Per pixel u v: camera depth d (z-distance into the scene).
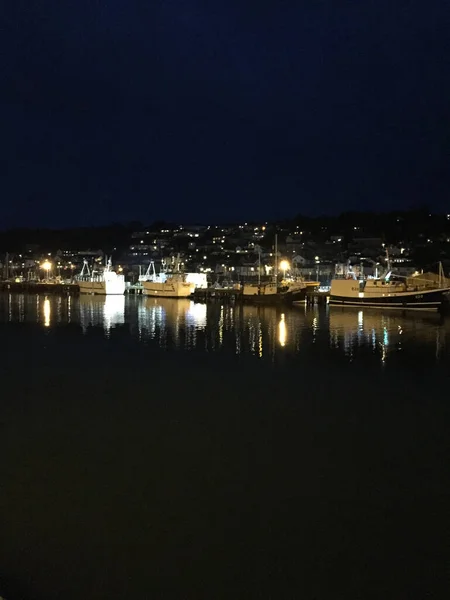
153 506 13.80
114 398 24.23
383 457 17.22
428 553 11.97
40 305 87.31
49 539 12.30
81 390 25.73
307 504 14.02
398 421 21.06
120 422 20.59
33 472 15.78
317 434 19.39
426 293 73.62
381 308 77.62
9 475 15.57
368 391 26.00
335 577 11.19
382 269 142.50
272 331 51.59
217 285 128.38
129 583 10.91
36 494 14.40
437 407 23.11
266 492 14.64
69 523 12.97
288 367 32.28
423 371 31.14
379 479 15.55
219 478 15.46
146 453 17.34
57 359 34.59
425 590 10.85
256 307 83.50
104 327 54.72
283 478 15.52
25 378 28.44
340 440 18.77
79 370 30.78
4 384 26.94
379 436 19.23
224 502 14.05
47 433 19.27
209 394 25.14
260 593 10.72
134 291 125.56
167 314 70.81
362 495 14.54
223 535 12.55
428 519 13.36
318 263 160.62
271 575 11.21
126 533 12.58
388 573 11.32
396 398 24.64
